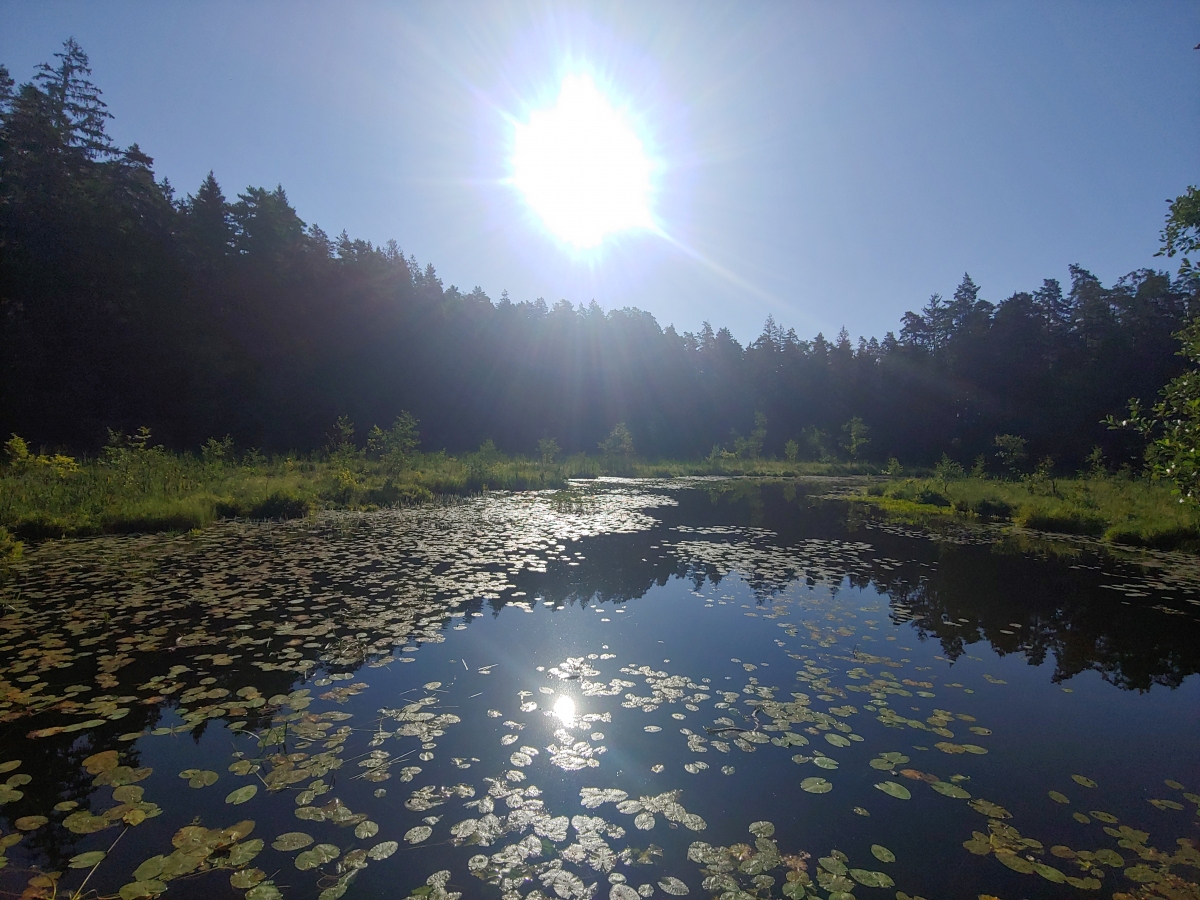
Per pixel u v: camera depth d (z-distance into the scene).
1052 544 10.92
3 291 21.12
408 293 38.84
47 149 22.98
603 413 47.72
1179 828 2.90
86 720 3.64
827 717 3.98
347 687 4.21
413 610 5.93
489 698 4.10
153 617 5.48
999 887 2.45
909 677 4.71
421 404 35.94
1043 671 4.92
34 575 6.75
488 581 7.10
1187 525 10.96
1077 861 2.63
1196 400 6.33
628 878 2.45
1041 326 46.19
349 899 2.28
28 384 20.83
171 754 3.30
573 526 11.34
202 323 27.34
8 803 2.85
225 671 4.41
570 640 5.30
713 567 8.30
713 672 4.69
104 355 23.67
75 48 24.48
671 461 36.94
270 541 8.93
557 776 3.18
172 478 12.09
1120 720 4.07
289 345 31.08
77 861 2.46
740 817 2.88
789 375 56.50
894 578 7.96
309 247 34.81
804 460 44.78
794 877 2.47
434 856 2.54
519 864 2.51
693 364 59.94
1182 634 5.87
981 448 42.88
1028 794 3.17
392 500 13.92
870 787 3.18
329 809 2.84
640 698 4.17
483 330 43.31
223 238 29.95
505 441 38.03
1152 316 41.41
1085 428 39.59
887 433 48.75
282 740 3.47
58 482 10.69
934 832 2.82
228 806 2.85
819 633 5.71
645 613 6.17
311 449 27.28
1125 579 8.12
